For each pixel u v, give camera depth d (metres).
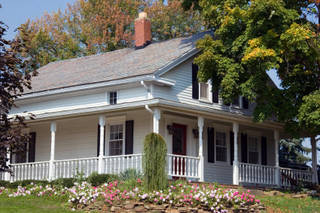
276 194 21.92
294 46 20.66
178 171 22.73
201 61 21.80
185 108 21.30
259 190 22.34
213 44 22.05
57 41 45.16
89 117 23.11
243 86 21.06
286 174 26.16
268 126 25.34
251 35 21.06
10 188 22.75
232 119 23.48
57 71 30.50
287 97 22.52
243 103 26.89
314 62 22.25
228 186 21.17
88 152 24.83
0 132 13.46
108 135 24.02
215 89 22.83
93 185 20.45
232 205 17.45
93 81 23.88
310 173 27.53
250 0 20.70
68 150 25.69
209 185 19.48
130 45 44.41
